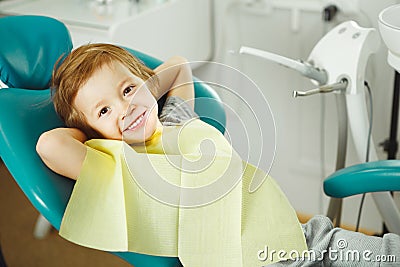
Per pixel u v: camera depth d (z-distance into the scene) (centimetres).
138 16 202
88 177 114
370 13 195
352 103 153
